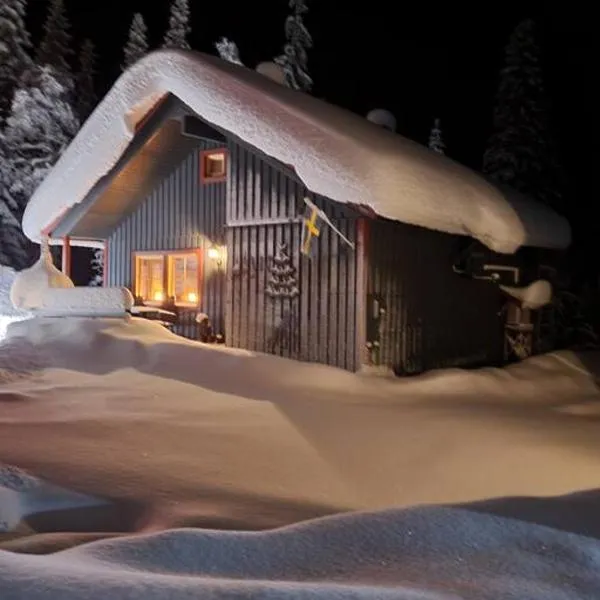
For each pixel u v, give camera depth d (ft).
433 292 48.83
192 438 26.58
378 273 43.42
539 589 11.00
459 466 23.89
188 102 43.50
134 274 56.75
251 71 48.44
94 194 51.98
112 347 42.06
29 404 31.40
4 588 9.98
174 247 54.34
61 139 102.47
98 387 35.42
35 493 19.27
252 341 46.78
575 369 53.06
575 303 82.28
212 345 45.80
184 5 121.60
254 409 31.96
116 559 12.13
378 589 10.48
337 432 28.09
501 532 13.26
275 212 46.14
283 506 19.69
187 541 12.83
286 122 40.55
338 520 13.62
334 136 39.58
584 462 24.43
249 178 47.52
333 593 10.12
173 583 10.28
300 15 109.29
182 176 53.93
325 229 43.83
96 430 27.14
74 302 47.96
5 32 109.19
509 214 51.80
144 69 44.88
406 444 26.40
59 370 39.04
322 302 43.75
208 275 52.26
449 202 44.27
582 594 10.94
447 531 13.20
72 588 9.98
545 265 64.28
